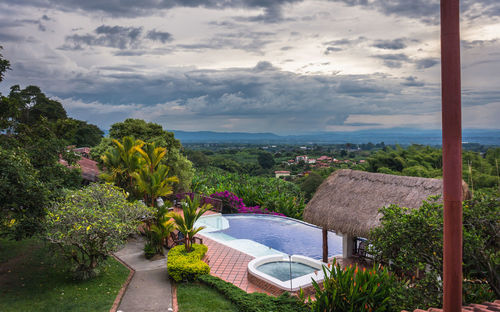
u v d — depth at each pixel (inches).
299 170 3336.6
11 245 547.8
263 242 689.6
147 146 772.0
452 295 143.4
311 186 1610.5
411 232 264.7
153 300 406.9
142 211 515.8
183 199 894.4
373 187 463.2
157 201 816.9
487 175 990.4
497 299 246.5
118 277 474.3
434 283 245.8
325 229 489.7
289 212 950.4
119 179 786.2
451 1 137.6
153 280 471.8
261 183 1301.7
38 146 528.4
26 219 404.2
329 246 667.4
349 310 271.1
